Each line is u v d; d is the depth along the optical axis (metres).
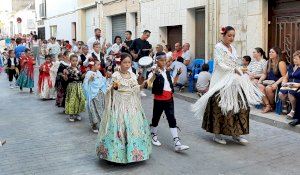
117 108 6.06
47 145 7.34
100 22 23.62
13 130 8.57
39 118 9.80
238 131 7.00
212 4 12.69
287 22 10.38
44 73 12.74
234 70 6.91
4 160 6.50
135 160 6.00
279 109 8.85
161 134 7.98
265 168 5.95
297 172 5.76
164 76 6.80
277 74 9.14
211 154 6.64
